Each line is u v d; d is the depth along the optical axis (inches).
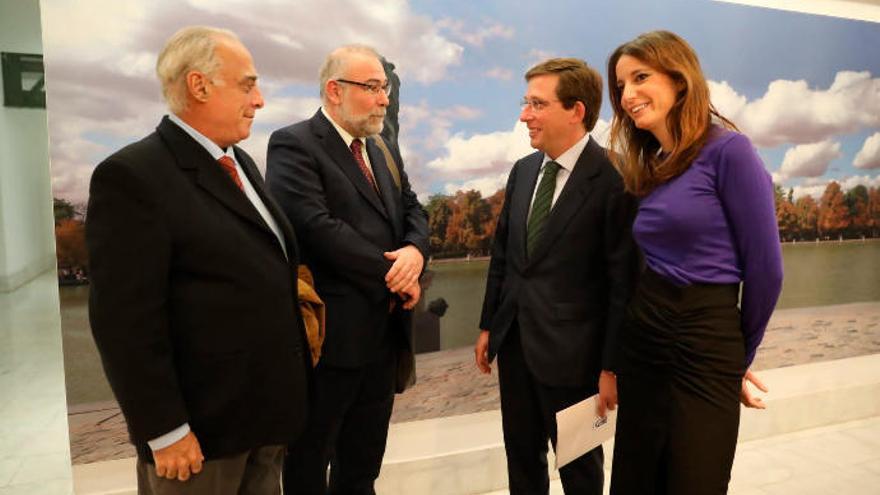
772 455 117.3
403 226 77.9
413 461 100.7
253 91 54.6
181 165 50.8
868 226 132.8
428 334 105.0
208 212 51.2
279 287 55.0
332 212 70.0
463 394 108.4
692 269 60.2
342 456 79.4
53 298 252.8
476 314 108.5
